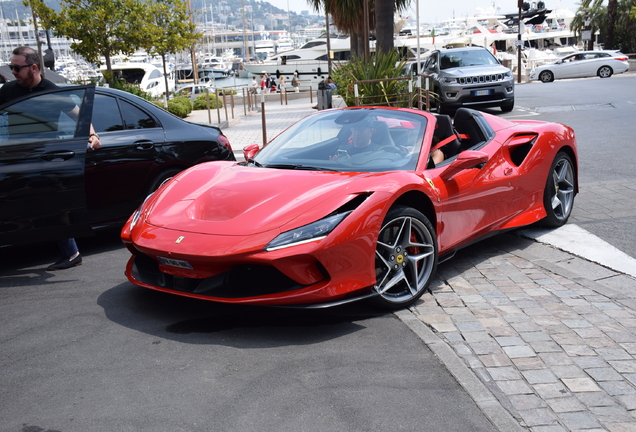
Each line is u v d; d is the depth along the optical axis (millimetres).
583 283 3824
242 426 2275
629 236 4738
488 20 58281
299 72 40969
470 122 4602
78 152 4332
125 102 5211
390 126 4090
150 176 5195
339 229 3098
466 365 2762
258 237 3043
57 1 16953
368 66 12805
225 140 5938
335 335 3100
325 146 4059
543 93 19438
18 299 3746
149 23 18297
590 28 44250
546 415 2352
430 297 3674
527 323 3225
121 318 3369
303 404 2424
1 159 4074
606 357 2812
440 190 3771
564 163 5098
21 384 2631
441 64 16016
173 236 3234
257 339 3059
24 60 4289
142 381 2635
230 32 138000
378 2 14398
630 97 16016
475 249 4699
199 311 3449
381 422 2295
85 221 4359
